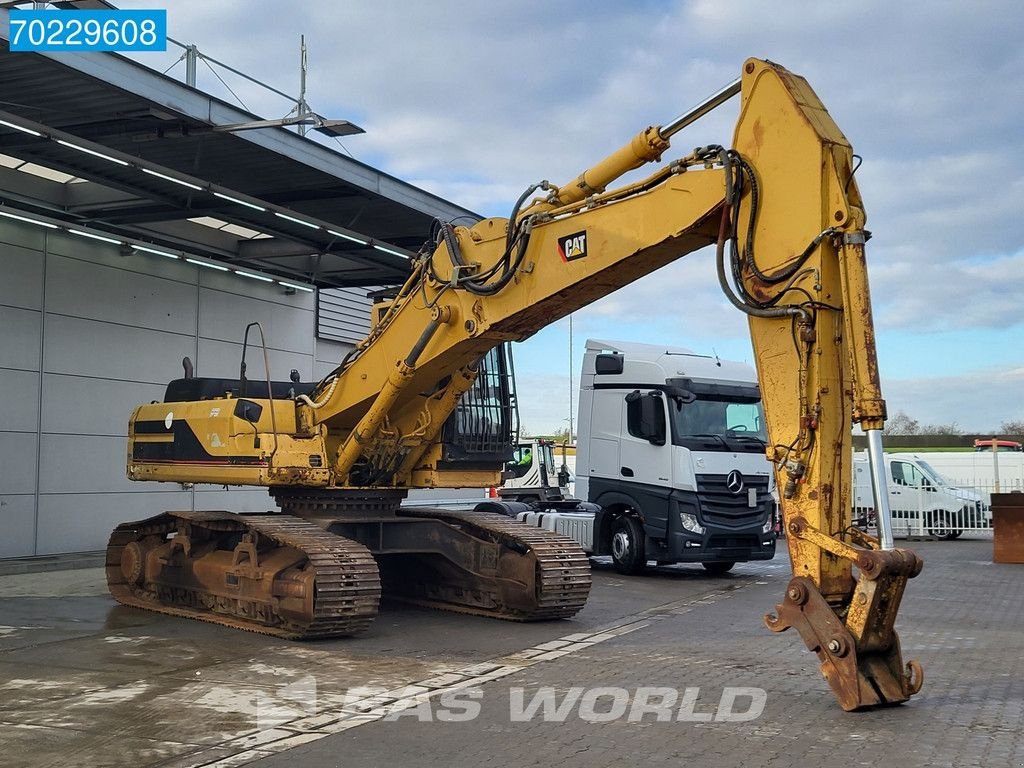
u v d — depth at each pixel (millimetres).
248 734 6539
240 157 14859
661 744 6324
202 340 19766
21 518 16281
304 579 9859
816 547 7156
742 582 15953
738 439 16609
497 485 12445
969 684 8031
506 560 11391
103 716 6953
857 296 7062
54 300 16969
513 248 9500
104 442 17719
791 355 7371
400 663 8906
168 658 9055
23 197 16516
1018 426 70562
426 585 12680
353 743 6355
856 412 7020
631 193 8555
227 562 11195
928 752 6090
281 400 11711
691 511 16000
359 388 11164
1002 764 5840
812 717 6961
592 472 17453
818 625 7066
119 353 18062
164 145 14336
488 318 9820
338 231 17344
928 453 38781
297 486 11664
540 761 5980
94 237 17391
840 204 7172
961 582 15922
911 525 27344
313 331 22625
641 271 8930
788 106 7453
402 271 21672
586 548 17312
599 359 16797
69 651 9367
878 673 7137
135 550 12516
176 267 19281
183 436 12344
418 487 11914
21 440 16344
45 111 13008
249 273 20375
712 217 7957
